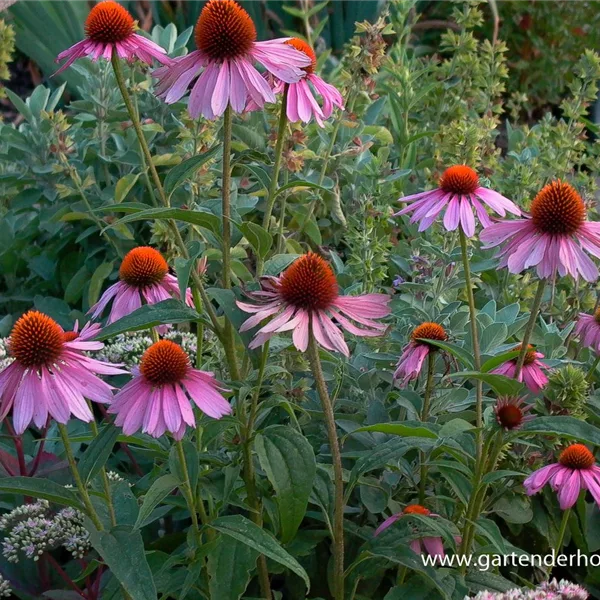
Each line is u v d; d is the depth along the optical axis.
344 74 1.43
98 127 1.58
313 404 1.19
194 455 0.93
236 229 1.00
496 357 0.93
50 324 0.87
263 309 0.88
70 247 1.63
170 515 1.24
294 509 0.90
